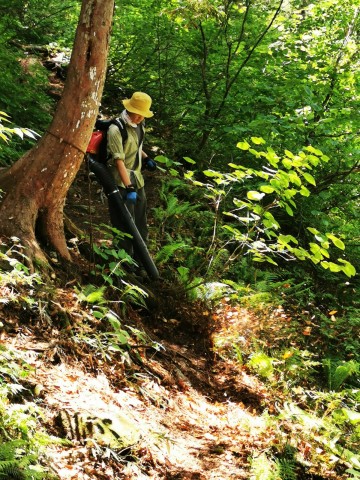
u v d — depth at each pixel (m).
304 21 11.11
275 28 10.44
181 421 4.22
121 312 5.11
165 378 4.63
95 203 8.00
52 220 5.12
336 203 10.12
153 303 5.70
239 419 4.55
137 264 5.94
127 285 5.16
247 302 6.34
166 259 6.43
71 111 4.91
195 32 10.33
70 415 3.38
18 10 11.95
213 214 8.09
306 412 4.96
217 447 3.96
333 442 4.41
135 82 11.88
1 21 11.03
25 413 3.24
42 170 4.97
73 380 3.83
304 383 5.85
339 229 9.62
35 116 9.12
